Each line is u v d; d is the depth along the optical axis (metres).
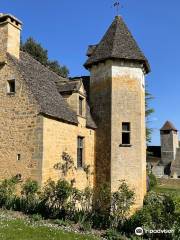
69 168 18.89
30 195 15.10
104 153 21.91
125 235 12.99
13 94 17.89
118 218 13.88
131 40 23.69
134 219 13.43
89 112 22.70
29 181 15.62
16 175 17.08
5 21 18.73
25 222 12.75
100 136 22.34
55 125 17.84
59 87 21.41
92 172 21.80
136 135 22.02
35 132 16.88
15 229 11.41
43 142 16.67
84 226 13.26
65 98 20.89
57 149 17.89
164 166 80.19
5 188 15.64
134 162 21.69
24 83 17.69
